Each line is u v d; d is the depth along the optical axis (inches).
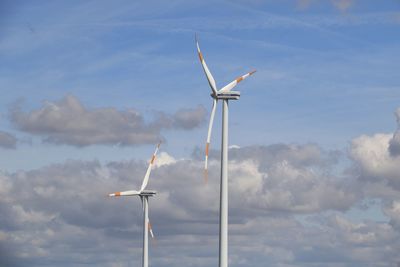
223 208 3951.8
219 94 3944.4
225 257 3949.3
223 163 3964.1
